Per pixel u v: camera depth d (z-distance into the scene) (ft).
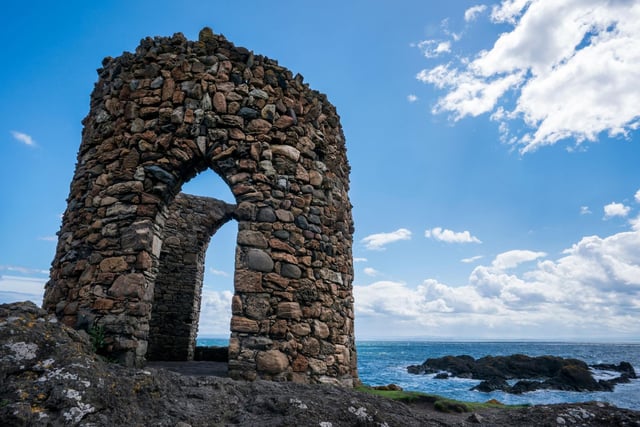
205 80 24.47
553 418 17.46
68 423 9.78
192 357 41.42
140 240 21.65
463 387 96.37
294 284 22.57
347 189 30.48
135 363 20.42
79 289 21.85
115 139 24.14
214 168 24.71
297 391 15.44
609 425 17.42
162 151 23.36
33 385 10.59
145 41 26.05
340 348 23.95
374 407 15.02
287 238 23.18
